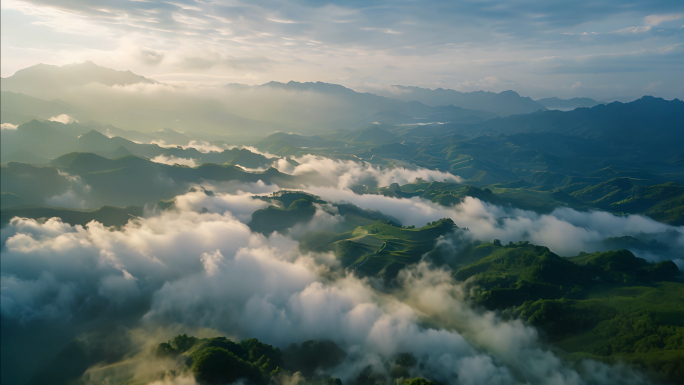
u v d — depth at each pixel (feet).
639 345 655.35
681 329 650.43
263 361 636.89
